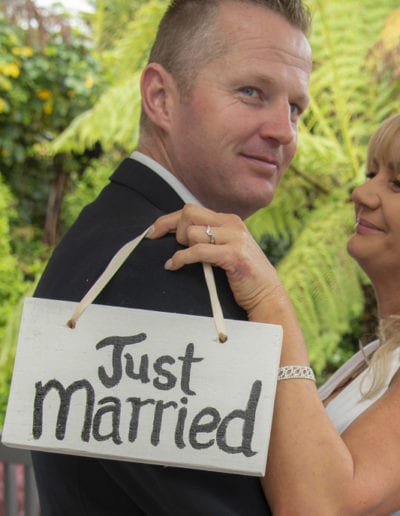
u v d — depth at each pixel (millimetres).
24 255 5793
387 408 1355
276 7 1395
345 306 3736
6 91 5707
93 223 1361
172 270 1202
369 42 3945
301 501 1204
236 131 1370
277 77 1370
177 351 1119
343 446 1241
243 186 1396
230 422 1106
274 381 1112
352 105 4035
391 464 1275
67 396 1115
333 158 3922
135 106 4008
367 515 1248
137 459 1106
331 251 3768
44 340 1122
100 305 1130
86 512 1255
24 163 6078
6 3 5484
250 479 1213
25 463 2207
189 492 1161
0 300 4750
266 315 1236
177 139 1406
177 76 1400
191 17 1397
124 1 5242
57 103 5820
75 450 1109
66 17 5637
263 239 4840
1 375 4191
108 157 5918
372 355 1747
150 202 1375
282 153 1429
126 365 1118
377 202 1798
